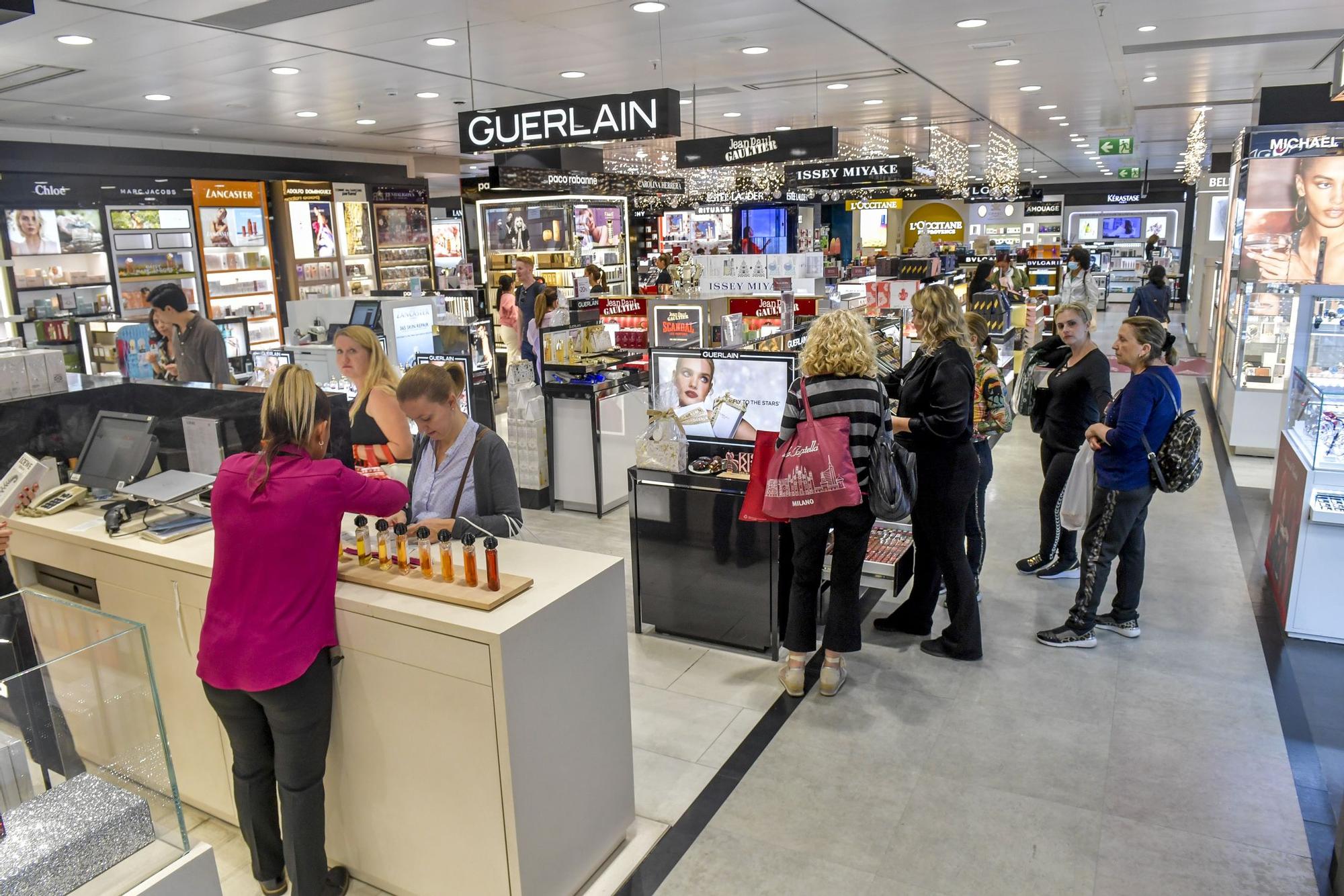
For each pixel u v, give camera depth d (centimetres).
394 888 266
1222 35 755
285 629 235
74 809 170
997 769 327
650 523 434
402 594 249
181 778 308
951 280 995
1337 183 791
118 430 333
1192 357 1377
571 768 257
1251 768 324
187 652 285
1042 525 513
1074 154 1995
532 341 930
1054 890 266
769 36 719
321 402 246
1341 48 473
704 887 270
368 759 258
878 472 351
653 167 1789
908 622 444
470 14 609
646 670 411
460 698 234
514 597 244
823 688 380
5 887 154
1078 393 482
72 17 567
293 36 653
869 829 296
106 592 302
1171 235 2920
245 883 275
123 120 996
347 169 1423
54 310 952
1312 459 414
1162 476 395
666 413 423
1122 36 755
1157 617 455
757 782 322
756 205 2255
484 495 297
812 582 371
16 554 327
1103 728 353
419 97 958
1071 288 1059
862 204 2375
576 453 655
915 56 825
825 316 359
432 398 282
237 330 780
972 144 1745
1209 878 269
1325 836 287
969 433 392
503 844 239
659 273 1587
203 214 1151
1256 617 453
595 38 703
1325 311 468
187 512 303
